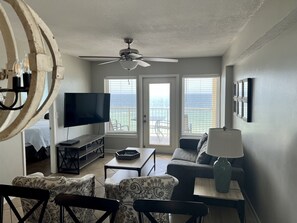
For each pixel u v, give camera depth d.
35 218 2.38
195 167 2.95
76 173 4.47
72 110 4.73
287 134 1.87
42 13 2.46
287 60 1.87
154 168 4.61
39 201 1.74
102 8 2.33
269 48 2.34
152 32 3.23
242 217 2.40
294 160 1.74
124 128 6.17
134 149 4.39
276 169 2.13
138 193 2.19
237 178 2.78
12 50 0.97
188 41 3.78
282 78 1.98
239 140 2.39
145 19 2.67
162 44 4.00
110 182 2.49
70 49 4.41
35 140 5.20
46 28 0.84
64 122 4.60
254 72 2.95
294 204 1.75
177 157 3.94
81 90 5.58
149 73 5.82
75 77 5.31
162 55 5.16
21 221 1.76
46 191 1.71
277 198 2.11
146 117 6.04
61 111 4.76
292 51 1.78
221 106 5.35
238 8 2.32
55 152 4.52
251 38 2.56
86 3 2.21
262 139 2.58
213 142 2.45
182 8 2.34
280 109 2.03
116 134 6.14
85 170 4.68
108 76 6.02
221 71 5.34
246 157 3.37
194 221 1.58
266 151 2.43
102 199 1.60
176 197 3.01
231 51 3.97
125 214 2.27
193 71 5.57
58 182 2.13
